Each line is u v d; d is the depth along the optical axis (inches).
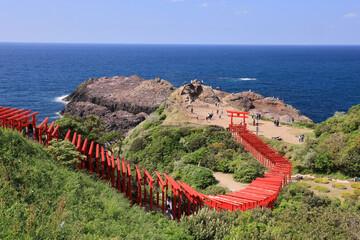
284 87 6624.0
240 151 1594.5
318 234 685.3
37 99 4995.1
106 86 4940.9
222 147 1620.3
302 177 1294.3
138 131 2534.5
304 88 6491.1
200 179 1283.2
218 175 1378.0
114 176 1041.5
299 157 1515.7
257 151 1610.5
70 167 879.7
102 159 1011.9
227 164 1417.3
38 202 608.7
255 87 6658.5
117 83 5044.3
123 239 608.7
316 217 775.7
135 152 1883.6
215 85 6958.7
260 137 1889.8
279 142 1779.0
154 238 647.1
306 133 1974.7
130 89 4736.7
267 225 705.6
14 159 702.5
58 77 7662.4
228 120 2365.9
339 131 1535.4
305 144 1595.7
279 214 807.7
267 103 3444.9
